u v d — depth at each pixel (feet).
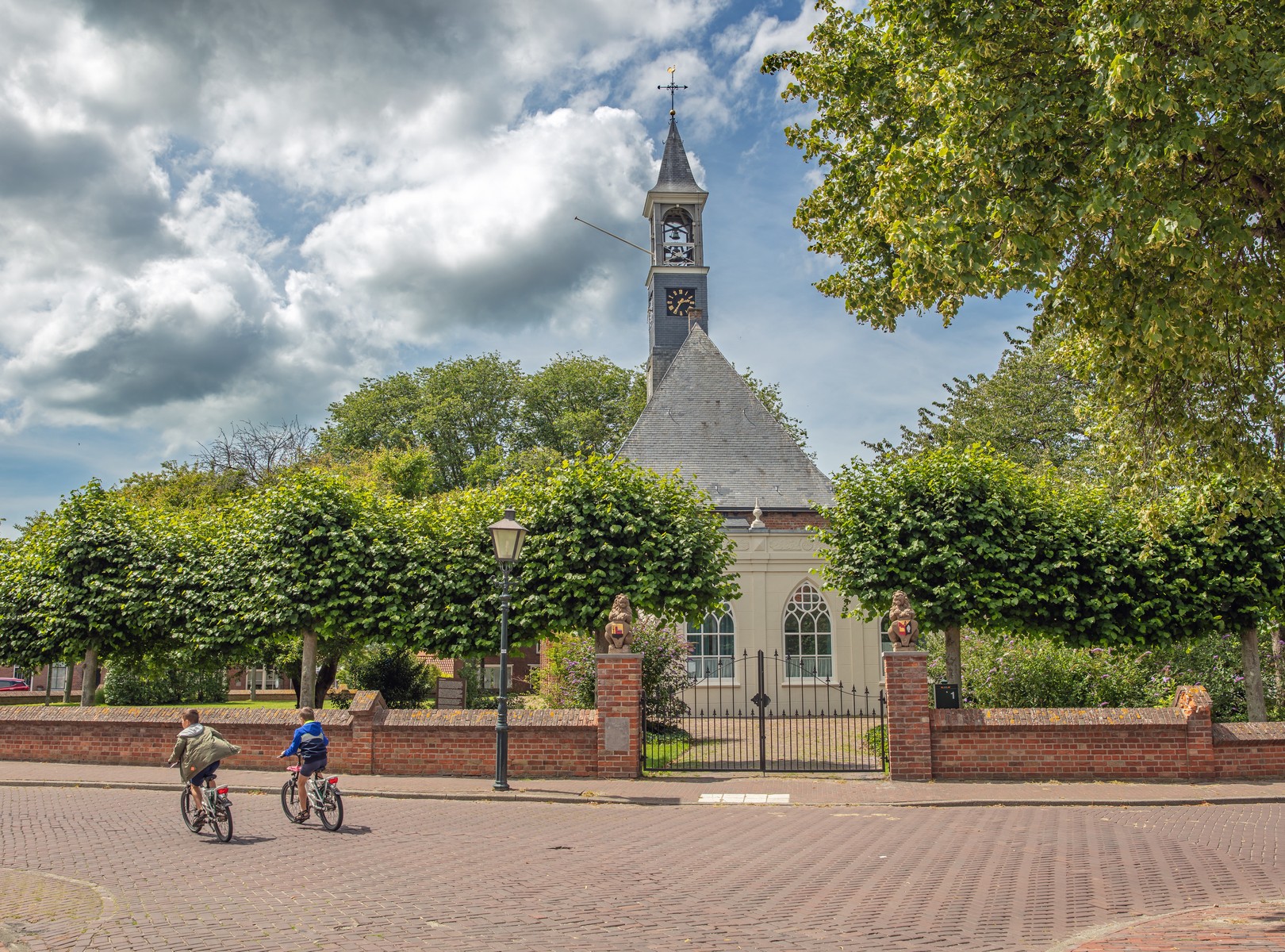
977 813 48.08
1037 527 73.56
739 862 36.37
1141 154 32.19
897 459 79.41
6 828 44.65
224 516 93.09
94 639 85.76
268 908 29.25
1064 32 36.52
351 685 107.24
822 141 56.44
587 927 27.04
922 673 57.67
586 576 74.13
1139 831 42.34
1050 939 25.58
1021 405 146.82
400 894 31.12
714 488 115.03
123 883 33.01
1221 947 23.70
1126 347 39.52
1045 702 73.56
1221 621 70.49
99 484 88.74
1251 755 56.29
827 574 79.71
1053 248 37.81
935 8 38.58
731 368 124.26
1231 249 35.45
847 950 24.59
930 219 36.58
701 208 140.15
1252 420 46.93
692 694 106.11
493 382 210.18
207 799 41.73
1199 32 31.32
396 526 79.97
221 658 87.86
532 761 59.62
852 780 57.67
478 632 74.95
